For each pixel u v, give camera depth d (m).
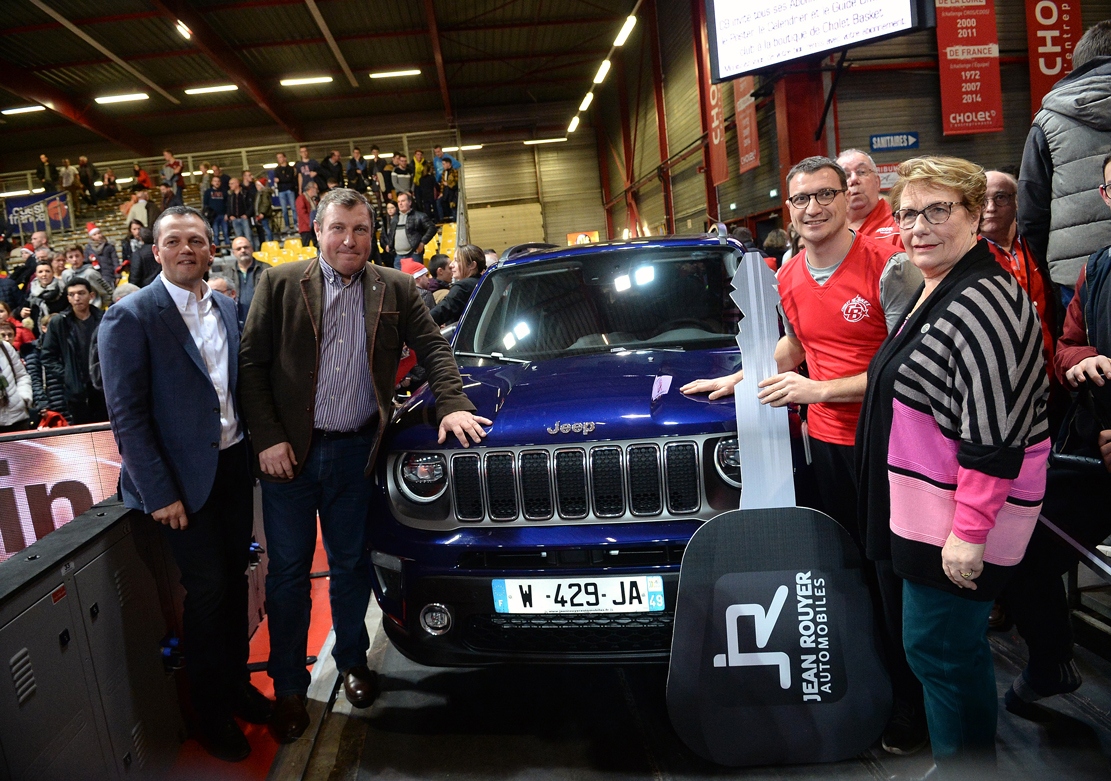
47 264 8.88
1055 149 2.48
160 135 23.66
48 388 5.58
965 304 1.50
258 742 2.33
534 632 2.14
